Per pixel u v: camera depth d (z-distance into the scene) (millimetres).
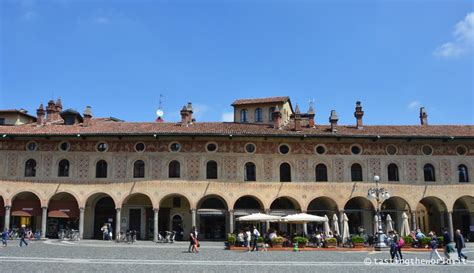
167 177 43031
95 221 45312
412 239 35344
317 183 43219
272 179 43250
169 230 45219
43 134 42406
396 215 45438
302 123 49469
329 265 23453
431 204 47844
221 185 42906
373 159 43875
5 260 24578
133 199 45562
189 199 42562
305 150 43906
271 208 45219
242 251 32344
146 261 24938
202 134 42312
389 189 43188
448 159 43969
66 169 43344
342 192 43094
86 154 43469
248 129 44719
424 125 47219
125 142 43719
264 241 35531
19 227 44906
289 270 21266
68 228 44688
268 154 43688
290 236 40938
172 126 45438
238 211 43375
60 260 24906
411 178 43562
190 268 21844
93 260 25125
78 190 42781
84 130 43812
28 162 43344
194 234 32031
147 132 42562
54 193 42688
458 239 25812
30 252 29422
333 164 43688
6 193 42469
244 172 43406
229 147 43688
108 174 43156
